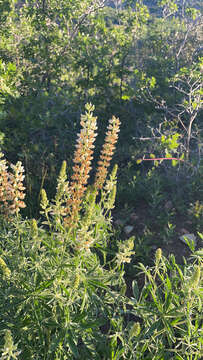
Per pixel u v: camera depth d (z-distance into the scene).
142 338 2.49
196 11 8.54
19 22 7.97
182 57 8.06
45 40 7.07
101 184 2.80
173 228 4.47
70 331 2.32
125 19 8.54
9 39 7.03
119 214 5.01
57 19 7.49
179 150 5.80
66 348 2.57
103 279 2.69
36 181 5.07
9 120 5.84
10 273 2.28
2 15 7.00
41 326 2.44
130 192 5.20
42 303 2.44
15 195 2.56
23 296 2.42
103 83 6.70
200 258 2.86
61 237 2.59
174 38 8.54
